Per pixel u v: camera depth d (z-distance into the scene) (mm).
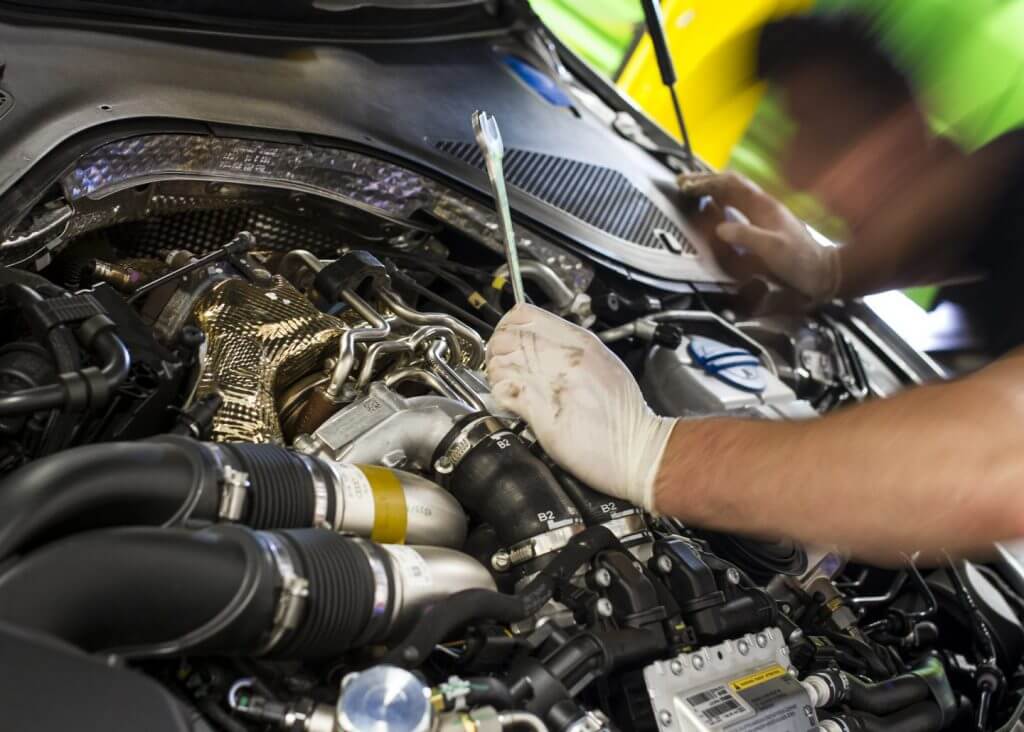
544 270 2078
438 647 1227
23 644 833
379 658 1171
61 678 833
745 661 1383
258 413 1418
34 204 1473
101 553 943
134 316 1364
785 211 2666
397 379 1556
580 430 1453
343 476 1266
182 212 1827
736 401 2025
